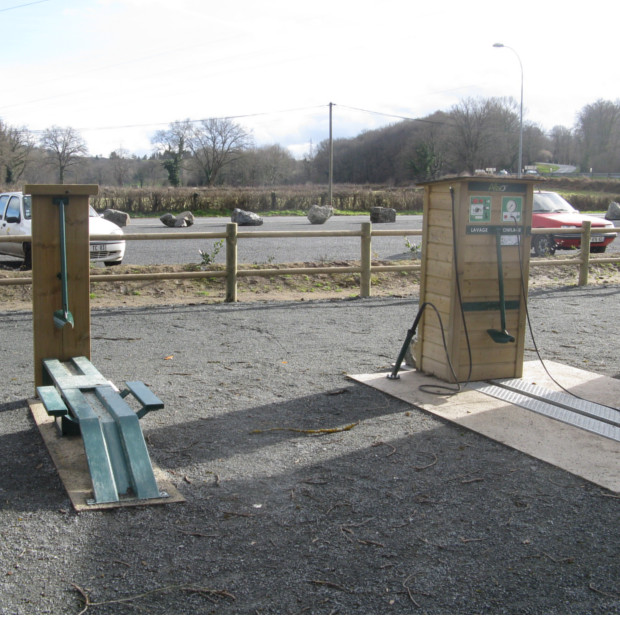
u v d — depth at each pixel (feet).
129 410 13.71
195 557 10.61
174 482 13.35
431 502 12.51
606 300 35.24
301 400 18.44
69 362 17.76
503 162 268.21
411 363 21.72
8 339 25.57
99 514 11.99
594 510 12.20
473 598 9.55
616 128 289.74
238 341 25.46
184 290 37.40
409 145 287.89
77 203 17.39
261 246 61.82
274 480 13.46
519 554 10.74
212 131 244.42
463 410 17.40
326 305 33.53
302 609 9.27
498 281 19.52
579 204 162.40
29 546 10.87
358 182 306.96
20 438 15.57
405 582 9.94
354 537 11.26
